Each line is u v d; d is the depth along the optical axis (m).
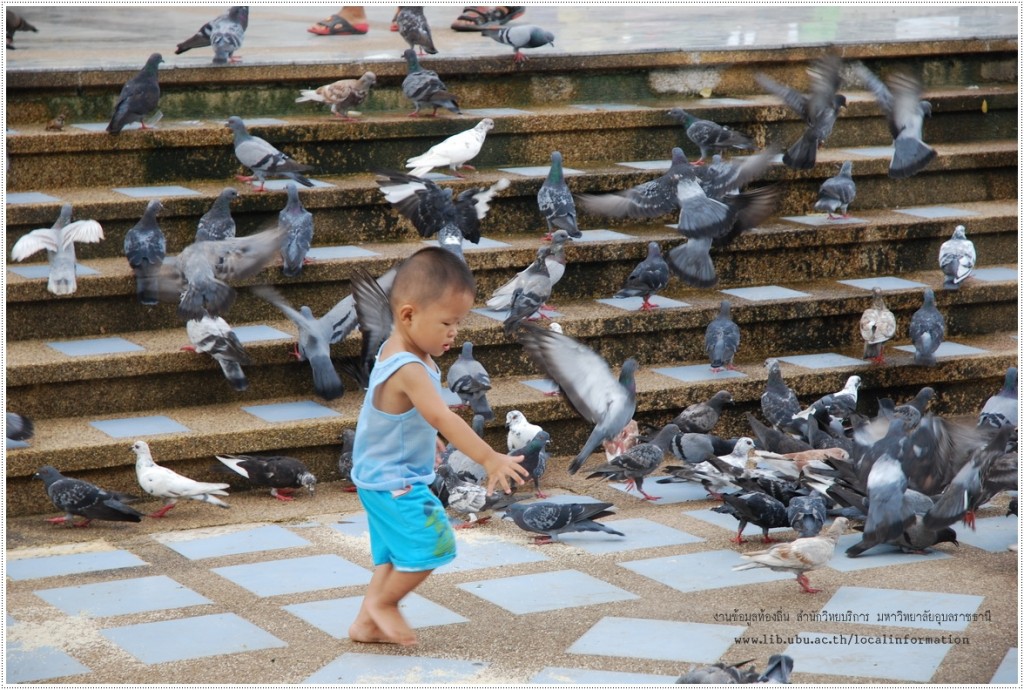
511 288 8.65
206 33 10.60
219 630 5.37
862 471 6.55
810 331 9.44
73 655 5.11
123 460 7.20
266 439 7.50
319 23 14.14
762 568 6.12
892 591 5.85
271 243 7.89
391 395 4.93
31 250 7.89
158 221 9.07
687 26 14.77
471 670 4.94
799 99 10.17
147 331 8.45
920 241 10.35
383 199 9.53
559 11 17.06
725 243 9.28
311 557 6.34
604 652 5.13
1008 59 12.61
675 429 7.74
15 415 7.18
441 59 11.02
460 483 6.97
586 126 10.77
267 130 9.88
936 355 9.24
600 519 7.02
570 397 5.68
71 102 10.11
